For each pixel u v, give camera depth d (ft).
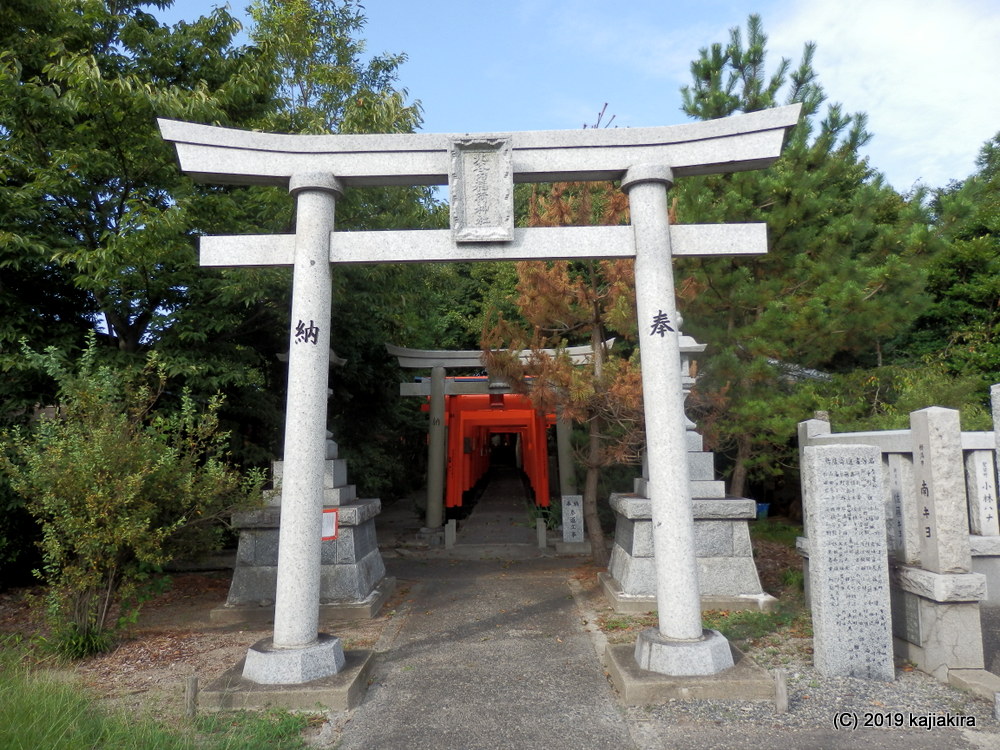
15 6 26.48
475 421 50.49
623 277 28.07
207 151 17.83
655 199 17.87
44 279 28.53
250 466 34.50
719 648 16.21
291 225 28.76
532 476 53.67
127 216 23.80
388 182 18.76
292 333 17.44
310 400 17.13
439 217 35.01
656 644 16.11
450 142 17.83
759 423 30.99
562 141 18.17
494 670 17.81
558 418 42.22
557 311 30.42
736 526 24.27
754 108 32.55
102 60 28.30
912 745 13.11
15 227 24.67
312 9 37.22
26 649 19.65
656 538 16.94
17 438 20.24
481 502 62.18
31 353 21.07
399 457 64.28
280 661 15.85
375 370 47.06
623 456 29.60
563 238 18.03
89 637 19.60
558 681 16.90
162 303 28.76
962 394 30.83
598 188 34.99
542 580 30.01
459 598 26.73
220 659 19.12
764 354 29.84
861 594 16.70
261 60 30.96
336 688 15.33
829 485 16.98
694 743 13.35
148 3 31.37
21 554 29.04
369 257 17.93
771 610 22.97
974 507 22.13
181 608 25.73
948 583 16.37
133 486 18.67
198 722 14.32
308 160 18.21
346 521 24.49
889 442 19.29
